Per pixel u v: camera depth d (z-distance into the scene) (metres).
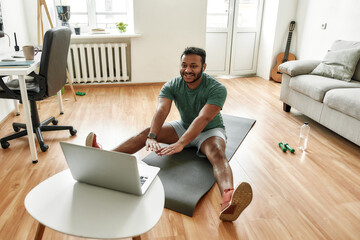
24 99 1.96
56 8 3.88
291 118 3.07
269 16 4.54
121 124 2.80
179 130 2.10
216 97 1.82
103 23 4.19
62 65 2.36
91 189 1.16
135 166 1.02
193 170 1.94
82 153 1.08
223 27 4.62
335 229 1.49
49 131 2.62
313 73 3.02
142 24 3.96
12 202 1.65
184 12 4.03
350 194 1.78
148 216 1.01
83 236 0.93
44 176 1.91
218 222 1.53
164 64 4.23
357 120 2.24
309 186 1.85
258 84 4.43
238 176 1.95
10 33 3.03
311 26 4.09
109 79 4.09
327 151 2.33
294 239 1.42
